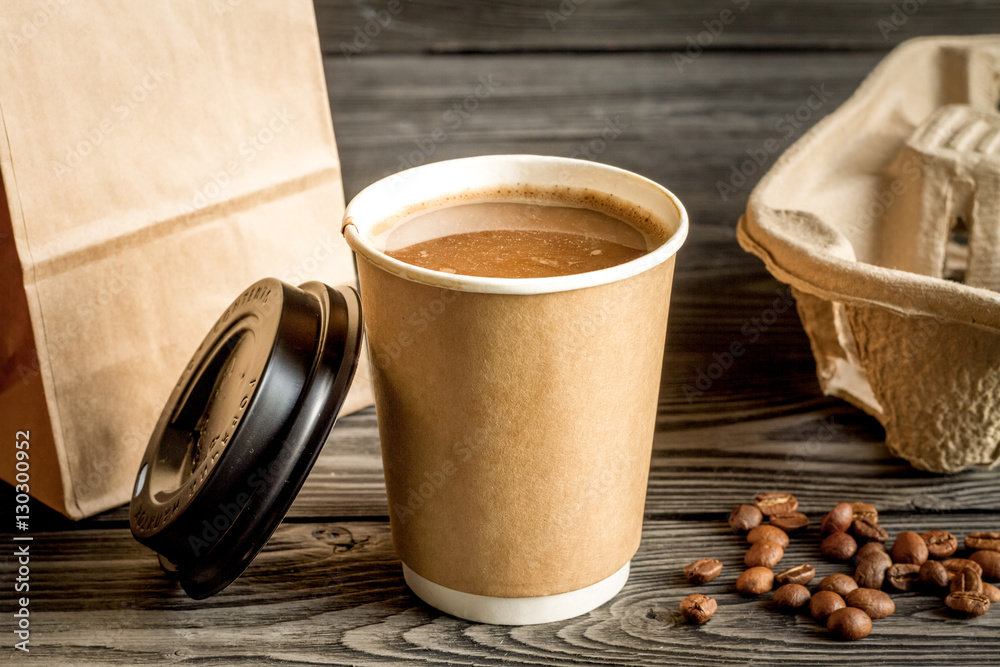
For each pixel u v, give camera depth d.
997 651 0.52
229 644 0.53
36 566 0.56
